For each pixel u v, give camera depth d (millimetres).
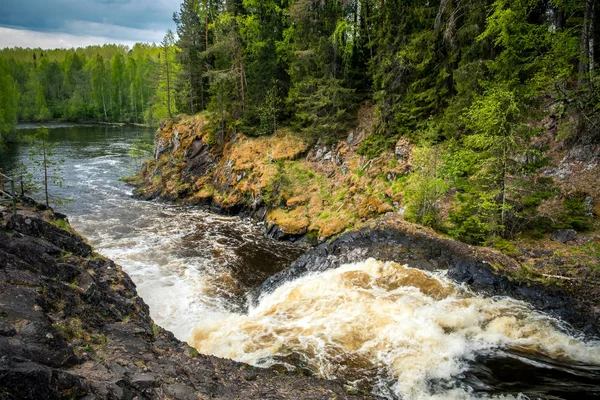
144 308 11250
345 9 29516
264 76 30703
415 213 17875
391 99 24016
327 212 23609
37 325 6277
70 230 13688
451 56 21109
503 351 10859
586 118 16719
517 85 15430
